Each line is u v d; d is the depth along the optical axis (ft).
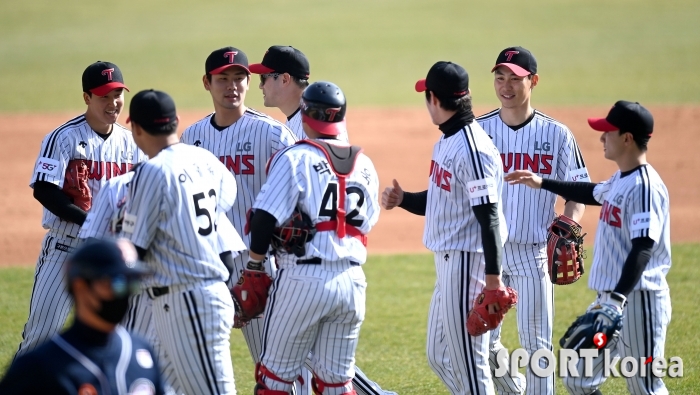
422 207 78.64
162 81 313.12
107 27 416.05
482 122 86.94
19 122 257.96
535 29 400.88
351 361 67.87
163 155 62.03
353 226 66.49
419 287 128.77
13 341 102.32
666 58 337.72
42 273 82.69
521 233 82.23
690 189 189.57
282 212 63.93
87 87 81.51
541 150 84.74
